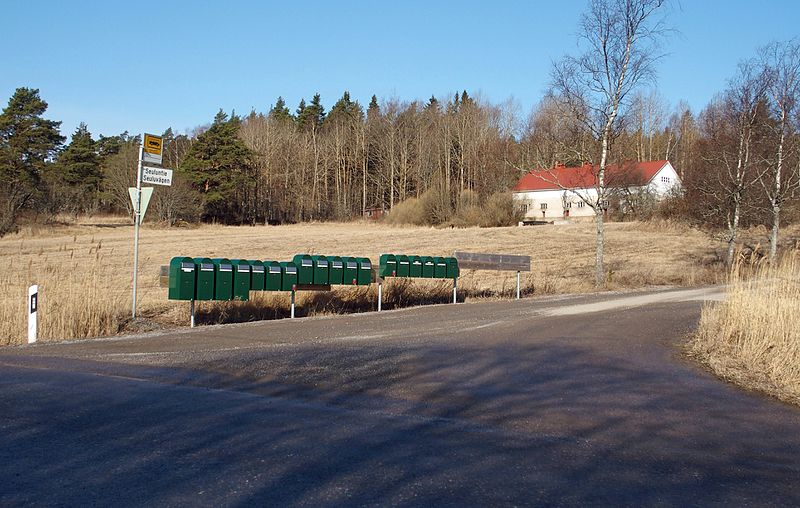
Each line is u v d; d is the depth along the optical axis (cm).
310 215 8325
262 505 445
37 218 5400
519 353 1034
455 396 771
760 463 564
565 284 2339
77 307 1302
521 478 505
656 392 810
